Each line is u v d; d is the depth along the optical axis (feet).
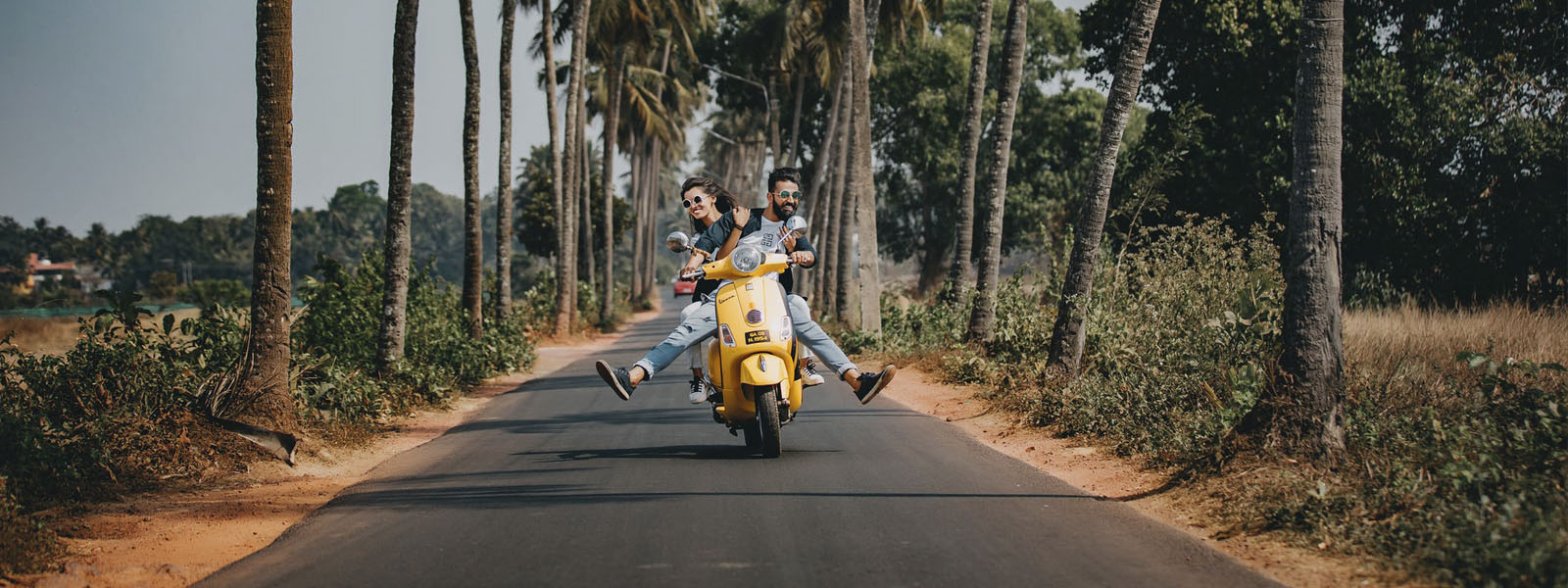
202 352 33.19
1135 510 22.12
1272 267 39.91
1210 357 33.96
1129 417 30.60
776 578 16.85
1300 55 24.53
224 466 28.04
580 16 106.73
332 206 356.79
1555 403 23.82
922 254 197.47
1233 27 73.82
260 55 30.81
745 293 27.66
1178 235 44.39
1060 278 51.62
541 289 119.44
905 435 33.32
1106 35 85.87
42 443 24.39
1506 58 67.97
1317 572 17.08
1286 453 23.48
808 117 166.91
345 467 30.32
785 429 34.81
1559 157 65.05
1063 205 168.76
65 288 259.19
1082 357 41.57
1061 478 26.35
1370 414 26.16
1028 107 170.60
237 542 20.79
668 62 177.68
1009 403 38.55
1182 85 81.05
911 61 164.35
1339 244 24.11
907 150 170.71
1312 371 23.79
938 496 23.31
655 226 234.99
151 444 27.14
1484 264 69.41
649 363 28.27
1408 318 53.42
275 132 30.86
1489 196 68.13
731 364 27.45
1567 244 64.39
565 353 87.51
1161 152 78.23
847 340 72.59
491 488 25.38
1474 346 38.34
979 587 16.29
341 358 46.09
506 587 16.67
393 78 46.19
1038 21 169.27
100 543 20.65
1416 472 20.88
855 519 20.94
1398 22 73.15
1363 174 69.72
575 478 26.32
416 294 57.16
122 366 29.55
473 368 54.08
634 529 20.35
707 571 17.30
